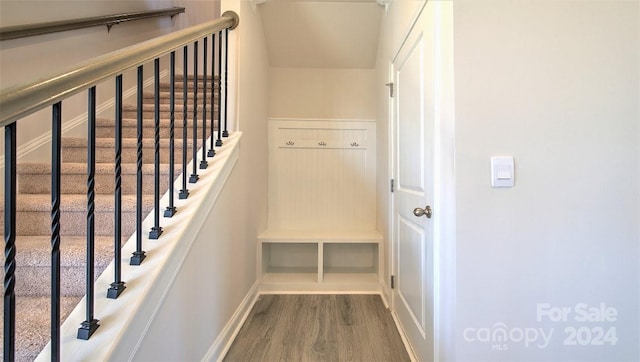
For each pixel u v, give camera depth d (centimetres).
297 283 262
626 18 115
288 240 263
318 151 305
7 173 66
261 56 267
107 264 116
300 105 305
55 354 78
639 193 115
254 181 245
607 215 114
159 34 310
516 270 114
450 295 119
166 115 237
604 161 115
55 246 79
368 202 304
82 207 144
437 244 133
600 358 115
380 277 260
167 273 112
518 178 114
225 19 187
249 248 229
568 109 114
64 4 199
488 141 113
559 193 114
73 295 117
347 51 292
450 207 118
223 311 172
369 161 305
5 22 167
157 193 120
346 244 306
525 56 114
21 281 119
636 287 115
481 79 113
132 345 92
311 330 198
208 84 284
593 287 115
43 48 185
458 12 114
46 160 193
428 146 144
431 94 139
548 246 114
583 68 115
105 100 242
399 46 202
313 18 266
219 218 164
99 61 87
